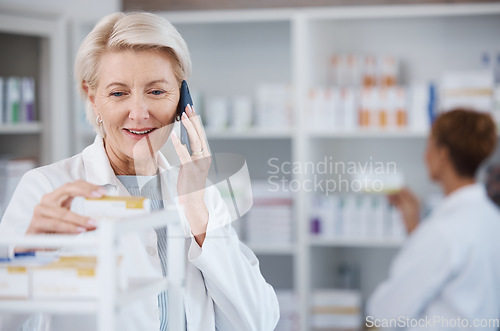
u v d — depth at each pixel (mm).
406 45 3854
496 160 3734
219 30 3969
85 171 1457
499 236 2670
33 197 1389
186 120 1357
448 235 2602
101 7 3822
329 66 3900
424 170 3873
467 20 3791
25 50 3482
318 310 3629
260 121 3611
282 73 3945
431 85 3510
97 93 1398
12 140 3539
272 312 1453
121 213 1182
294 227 3598
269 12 3508
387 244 3529
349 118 3559
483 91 3432
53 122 3516
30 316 1333
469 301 2596
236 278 1371
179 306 1295
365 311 3891
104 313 1032
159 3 3910
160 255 1390
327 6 3805
